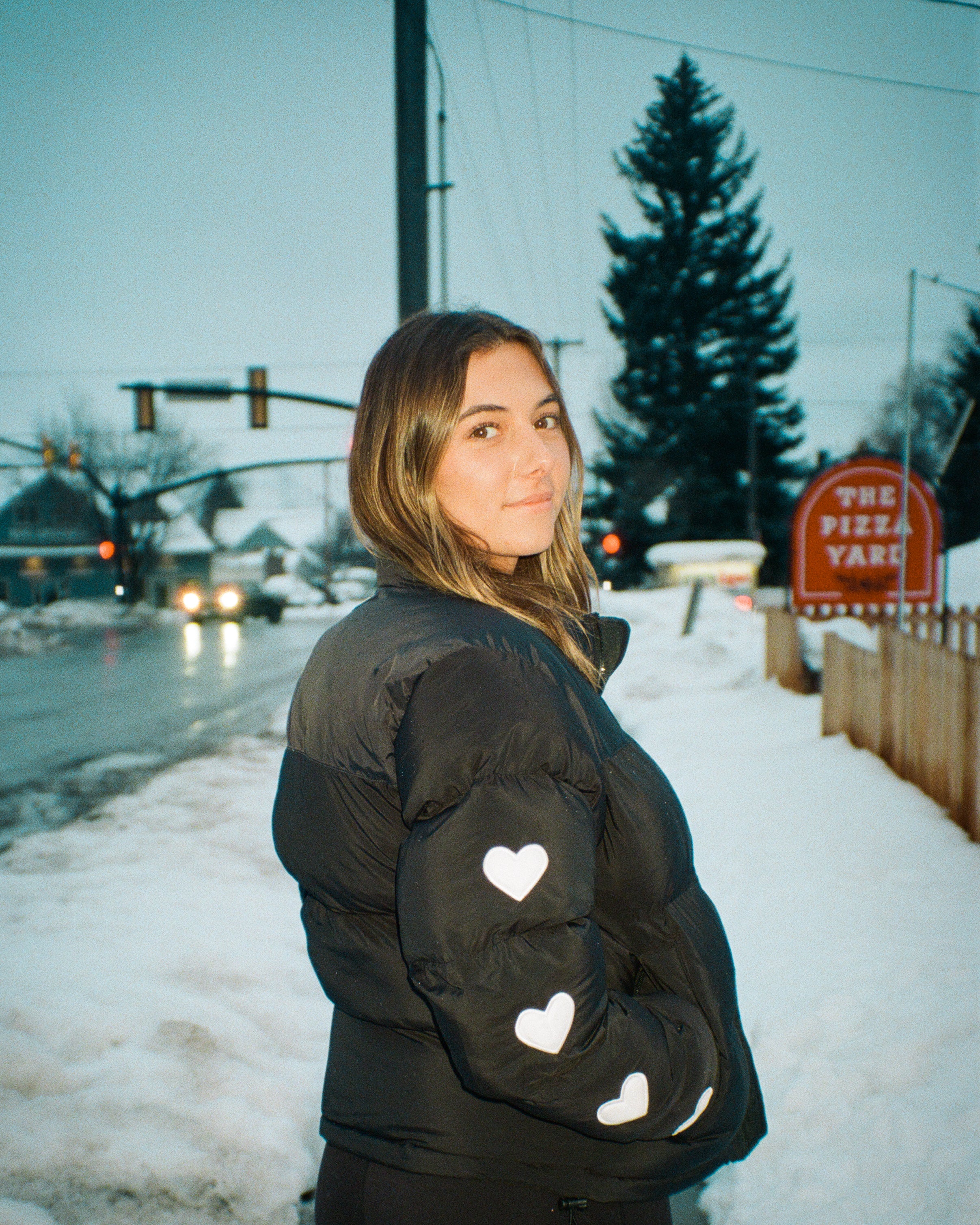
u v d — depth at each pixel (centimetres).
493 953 96
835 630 893
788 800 526
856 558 1027
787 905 383
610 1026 98
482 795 98
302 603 5538
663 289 3903
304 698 116
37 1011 316
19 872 499
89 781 785
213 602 3195
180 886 470
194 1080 289
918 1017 285
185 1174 253
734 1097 114
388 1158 107
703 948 114
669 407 3891
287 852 117
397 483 116
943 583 1023
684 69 3928
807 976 322
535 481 119
